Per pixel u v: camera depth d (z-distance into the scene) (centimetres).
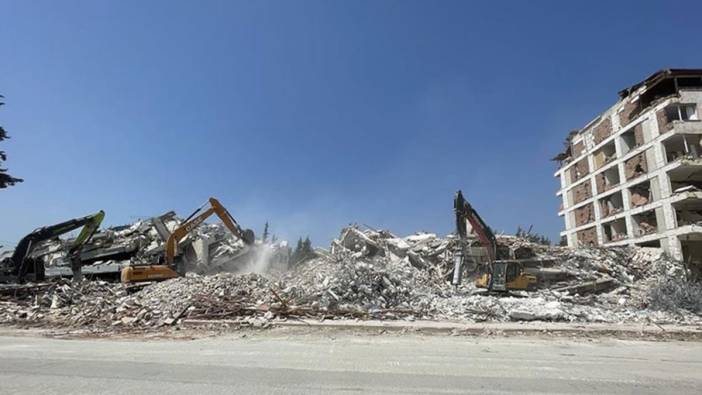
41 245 3306
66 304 1992
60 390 682
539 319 1780
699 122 4081
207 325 1564
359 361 924
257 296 1989
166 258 2950
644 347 1211
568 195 6125
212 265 3469
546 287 2958
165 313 1716
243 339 1292
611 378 798
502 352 1070
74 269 2769
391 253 3431
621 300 2503
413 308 1956
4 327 1586
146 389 688
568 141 6219
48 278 3067
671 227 4122
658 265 3606
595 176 5450
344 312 1789
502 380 771
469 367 876
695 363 963
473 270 3148
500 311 1877
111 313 1762
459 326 1532
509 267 2586
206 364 879
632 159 4697
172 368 840
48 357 955
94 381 738
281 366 864
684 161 3997
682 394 697
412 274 2989
